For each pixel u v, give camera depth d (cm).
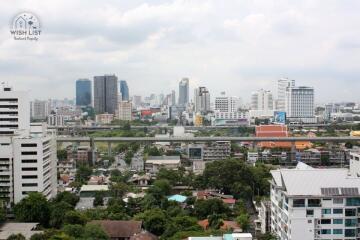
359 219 19600
